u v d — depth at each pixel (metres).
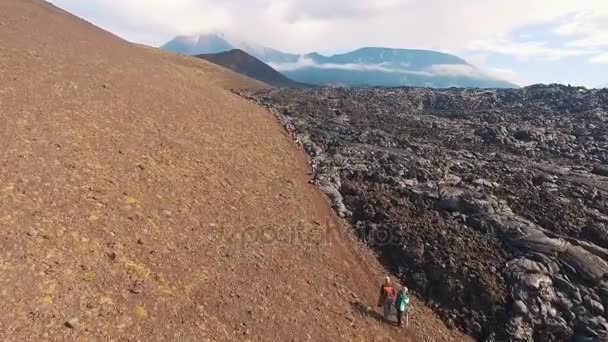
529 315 21.45
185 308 15.02
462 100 72.62
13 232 13.98
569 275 23.28
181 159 24.58
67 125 21.53
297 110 52.50
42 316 12.01
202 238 19.14
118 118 25.08
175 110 30.72
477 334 21.23
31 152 18.25
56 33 33.50
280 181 28.48
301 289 19.33
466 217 27.88
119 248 15.77
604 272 23.14
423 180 33.00
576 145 49.00
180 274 16.36
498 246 25.41
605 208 31.16
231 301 16.50
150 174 21.36
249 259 19.55
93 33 38.81
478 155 42.16
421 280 23.38
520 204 30.09
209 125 31.52
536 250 24.45
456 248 24.86
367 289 21.94
